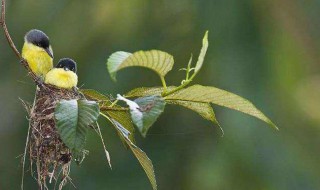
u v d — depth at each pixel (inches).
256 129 510.6
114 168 564.7
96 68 540.1
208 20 523.2
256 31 519.2
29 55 400.5
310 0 534.3
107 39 546.6
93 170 563.8
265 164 514.0
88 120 251.4
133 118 236.1
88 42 548.7
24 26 562.3
